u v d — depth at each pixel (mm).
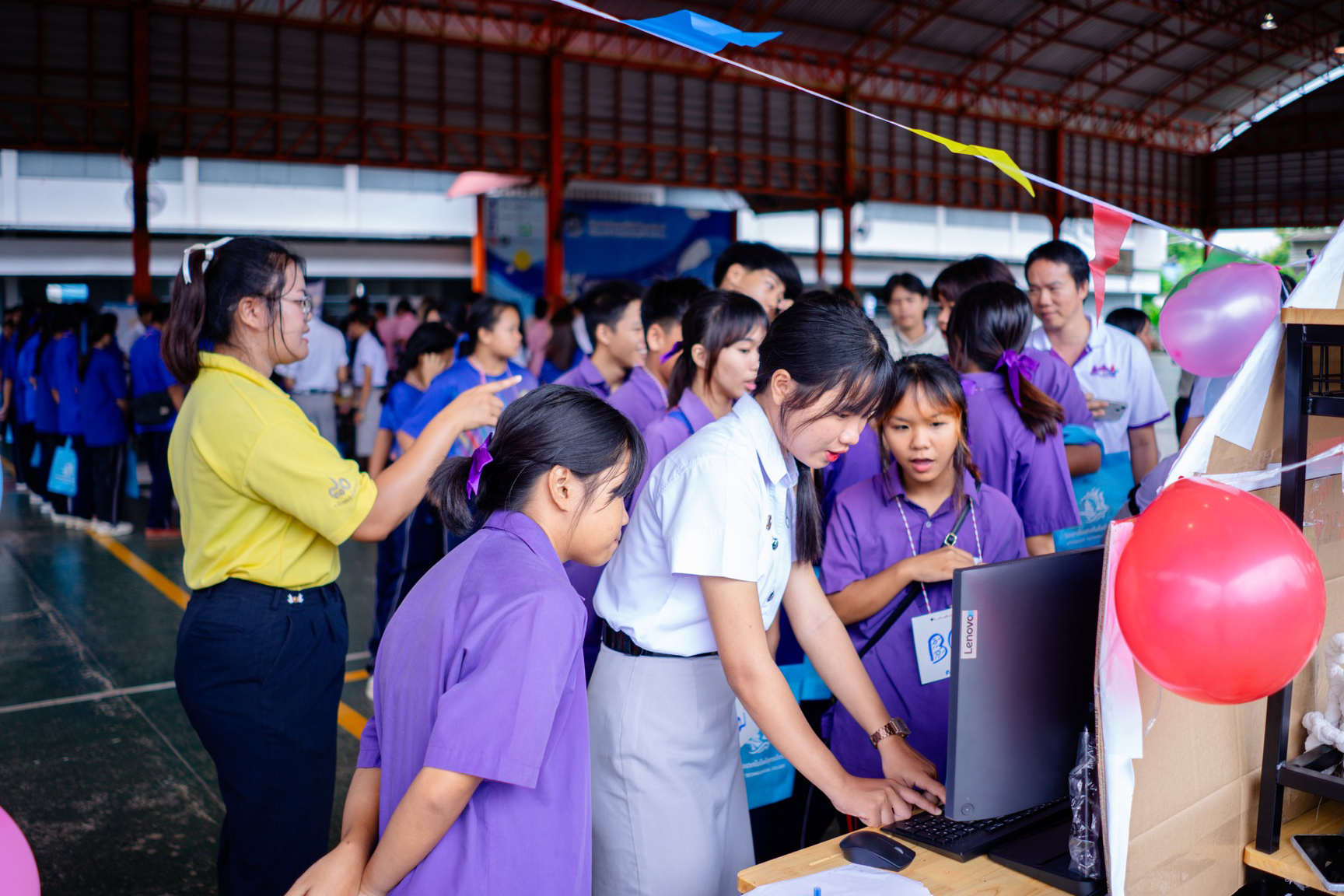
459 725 1024
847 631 1882
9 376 7820
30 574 5270
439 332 4004
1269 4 16000
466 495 1179
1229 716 1187
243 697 1635
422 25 11453
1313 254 1485
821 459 1380
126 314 9266
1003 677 1202
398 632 1161
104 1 9711
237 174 12562
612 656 1514
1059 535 2545
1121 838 1039
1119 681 1033
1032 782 1244
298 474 1583
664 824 1464
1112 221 1205
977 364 2279
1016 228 18109
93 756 3068
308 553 1688
